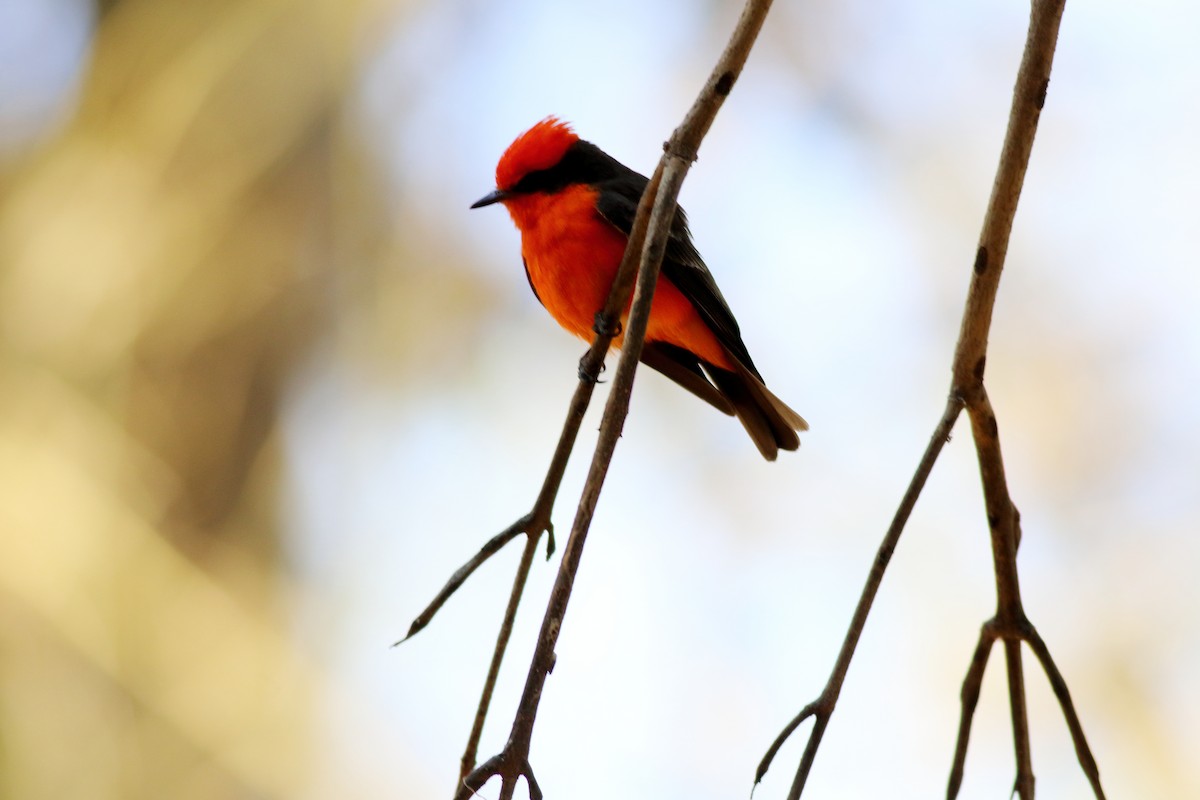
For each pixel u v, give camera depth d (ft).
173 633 43.42
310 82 47.44
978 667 16.31
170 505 44.83
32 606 42.14
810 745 14.26
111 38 47.26
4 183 46.50
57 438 43.32
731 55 15.43
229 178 46.34
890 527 14.92
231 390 46.24
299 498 47.11
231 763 41.91
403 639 16.40
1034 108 15.39
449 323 47.32
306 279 47.34
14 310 44.60
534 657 13.80
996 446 15.78
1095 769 15.65
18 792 40.57
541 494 17.28
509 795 13.42
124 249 45.14
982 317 15.48
